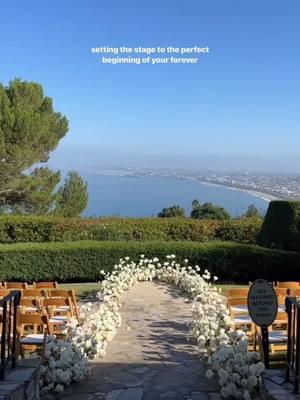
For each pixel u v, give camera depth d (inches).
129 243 537.0
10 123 826.2
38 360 193.8
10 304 180.7
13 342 183.5
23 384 166.1
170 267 485.4
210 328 245.6
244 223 627.2
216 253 528.1
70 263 523.2
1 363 169.5
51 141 903.7
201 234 627.8
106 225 617.0
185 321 336.2
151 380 219.5
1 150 805.2
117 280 434.6
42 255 520.7
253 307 213.8
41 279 524.1
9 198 883.4
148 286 461.7
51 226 611.8
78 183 1020.5
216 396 199.0
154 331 309.1
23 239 615.5
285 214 545.3
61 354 212.1
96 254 525.3
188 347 272.2
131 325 325.4
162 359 250.4
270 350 260.7
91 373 228.8
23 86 893.2
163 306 385.1
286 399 159.8
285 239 542.6
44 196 884.6
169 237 629.6
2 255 514.9
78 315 307.1
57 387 201.6
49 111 933.8
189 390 206.2
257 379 187.0
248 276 531.2
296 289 311.7
